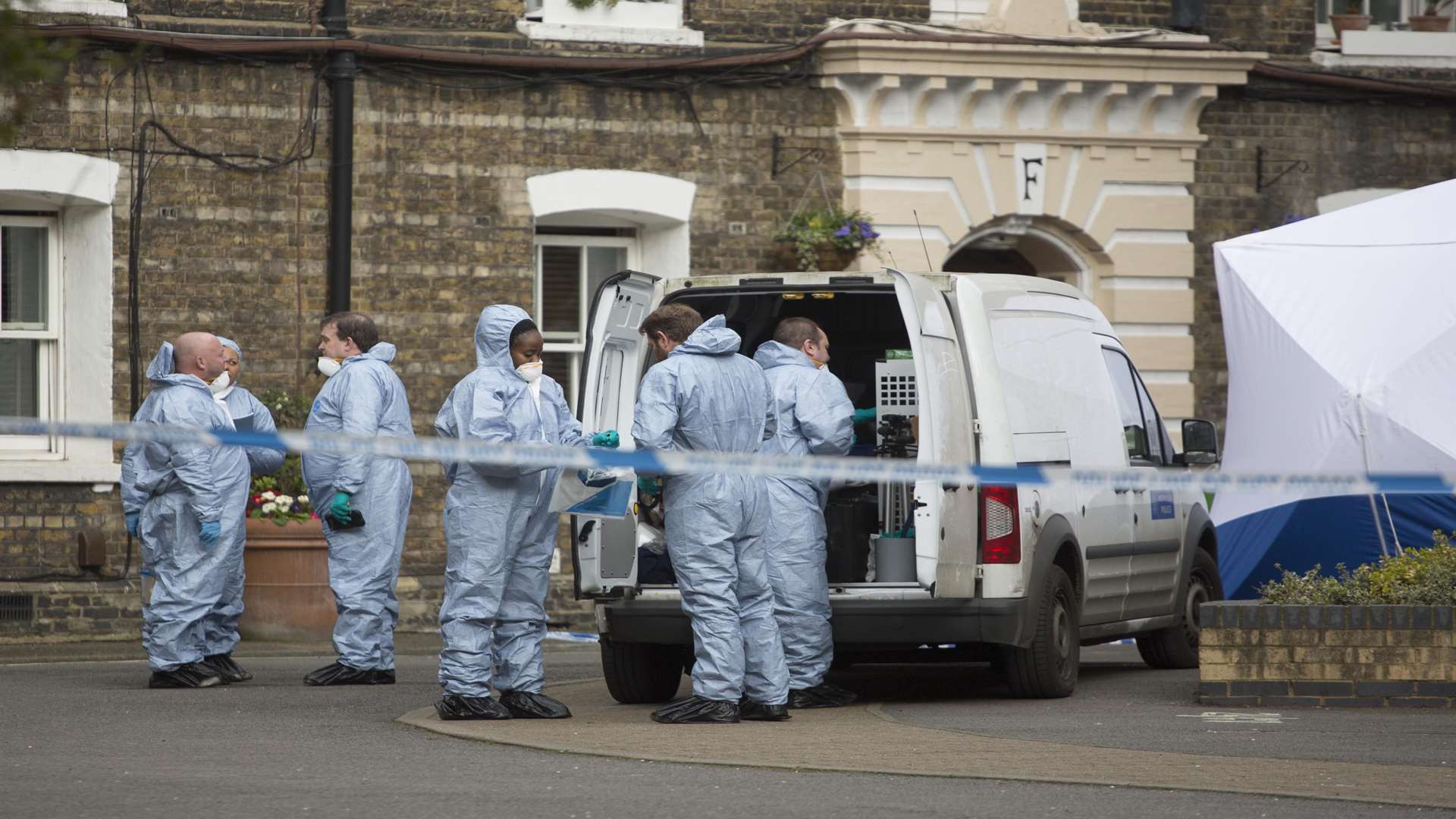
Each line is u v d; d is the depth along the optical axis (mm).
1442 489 28750
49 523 56969
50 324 58000
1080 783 29031
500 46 61188
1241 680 38594
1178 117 67000
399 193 60188
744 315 44062
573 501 36094
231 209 58656
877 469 29750
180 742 34031
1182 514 48406
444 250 60594
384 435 44750
